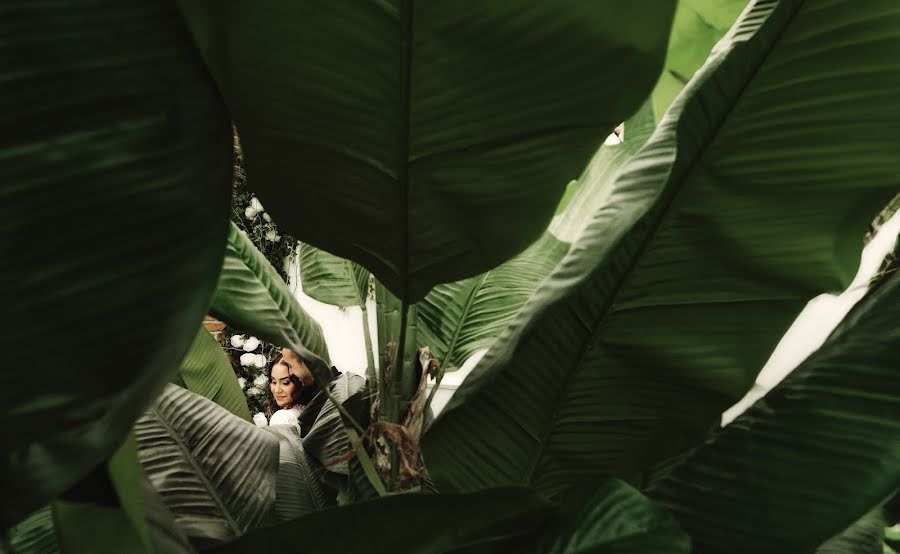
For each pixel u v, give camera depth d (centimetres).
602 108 31
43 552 52
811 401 50
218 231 29
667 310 52
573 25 28
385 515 36
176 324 26
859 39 40
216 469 66
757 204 47
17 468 22
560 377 54
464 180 34
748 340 52
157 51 27
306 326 64
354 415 66
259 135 33
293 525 36
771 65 42
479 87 30
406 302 42
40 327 23
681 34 77
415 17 28
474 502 37
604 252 43
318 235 39
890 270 57
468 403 52
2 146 23
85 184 24
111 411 24
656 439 56
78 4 25
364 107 31
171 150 27
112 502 30
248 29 28
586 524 43
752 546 48
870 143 43
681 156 46
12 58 23
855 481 46
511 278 83
